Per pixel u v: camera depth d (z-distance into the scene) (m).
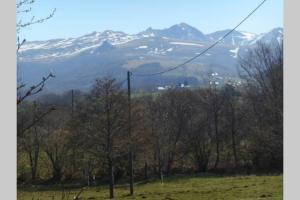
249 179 49.75
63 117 46.97
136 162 53.47
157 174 60.12
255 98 58.09
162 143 59.06
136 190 47.72
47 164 57.72
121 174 57.78
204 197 36.59
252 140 59.19
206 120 64.56
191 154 64.56
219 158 65.00
